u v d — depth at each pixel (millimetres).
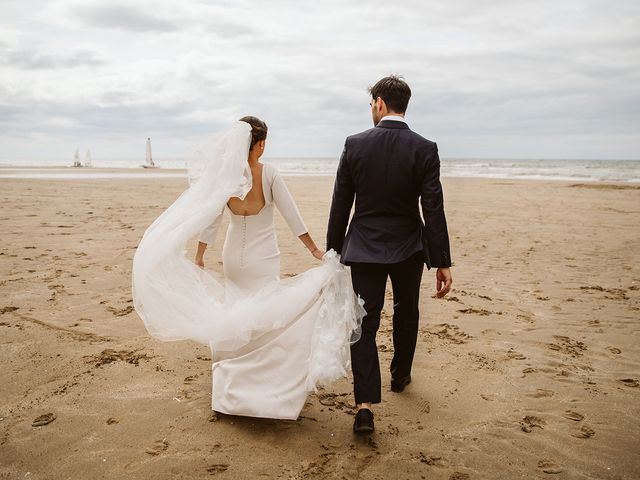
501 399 3197
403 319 3008
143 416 2838
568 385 3406
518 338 4273
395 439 2705
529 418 2967
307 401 3135
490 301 5336
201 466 2395
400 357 3141
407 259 2707
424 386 3361
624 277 6434
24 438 2582
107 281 5555
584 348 4066
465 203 16016
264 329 2721
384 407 3061
